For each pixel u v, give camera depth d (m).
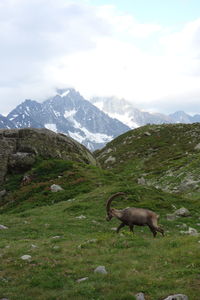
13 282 11.72
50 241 18.09
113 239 17.27
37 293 10.78
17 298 10.40
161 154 93.69
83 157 55.06
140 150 103.00
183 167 58.19
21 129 53.50
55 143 53.59
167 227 24.20
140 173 72.12
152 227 18.67
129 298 10.09
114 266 13.03
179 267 12.51
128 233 18.64
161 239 17.31
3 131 53.03
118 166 95.44
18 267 13.17
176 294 10.02
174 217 27.25
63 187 40.19
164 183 53.81
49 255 14.75
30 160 47.88
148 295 10.44
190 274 11.59
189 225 25.16
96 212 28.25
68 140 56.66
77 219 25.81
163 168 67.62
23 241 18.52
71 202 33.06
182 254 13.79
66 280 11.76
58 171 45.38
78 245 16.48
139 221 18.91
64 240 18.50
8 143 50.94
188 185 47.91
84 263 13.62
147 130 121.38
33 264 13.52
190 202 33.50
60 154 51.84
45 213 29.59
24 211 34.38
